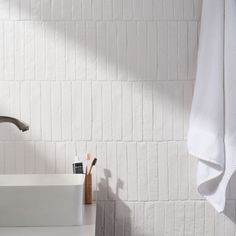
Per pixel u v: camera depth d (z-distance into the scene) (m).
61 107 1.85
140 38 1.84
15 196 1.44
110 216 1.87
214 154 1.71
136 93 1.85
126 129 1.86
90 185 1.79
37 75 1.84
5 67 1.83
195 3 1.84
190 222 1.87
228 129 1.71
